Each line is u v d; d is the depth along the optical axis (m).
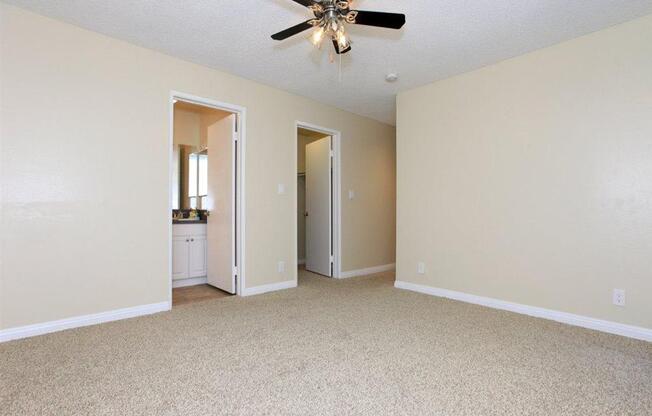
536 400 1.56
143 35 2.62
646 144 2.33
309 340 2.27
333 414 1.45
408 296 3.49
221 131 3.75
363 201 4.82
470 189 3.28
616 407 1.50
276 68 3.23
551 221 2.76
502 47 2.79
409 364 1.92
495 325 2.59
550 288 2.76
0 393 1.58
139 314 2.78
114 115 2.66
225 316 2.79
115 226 2.66
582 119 2.60
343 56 2.95
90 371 1.80
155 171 2.88
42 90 2.35
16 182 2.25
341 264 4.51
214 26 2.48
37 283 2.32
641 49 2.35
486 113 3.17
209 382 1.70
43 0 2.18
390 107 4.43
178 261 3.95
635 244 2.37
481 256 3.19
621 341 2.28
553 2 2.16
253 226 3.58
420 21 2.39
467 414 1.45
